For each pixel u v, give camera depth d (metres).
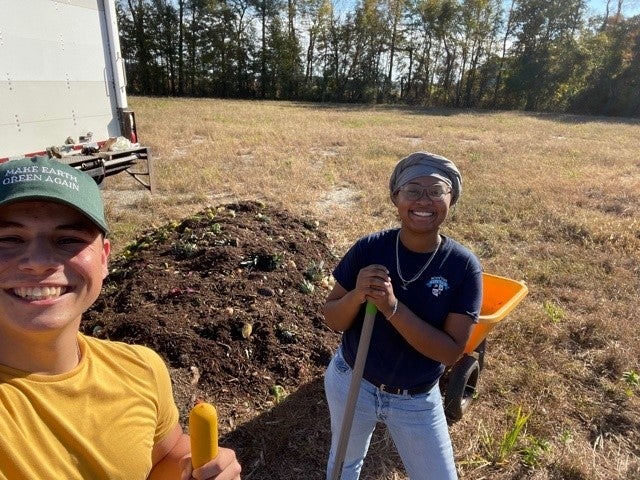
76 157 6.56
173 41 41.56
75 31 6.71
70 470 1.15
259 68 43.00
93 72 7.12
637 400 3.59
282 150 13.27
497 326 4.40
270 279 4.25
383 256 2.14
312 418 3.18
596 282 5.55
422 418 2.17
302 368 3.53
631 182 10.62
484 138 17.67
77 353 1.28
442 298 2.07
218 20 41.47
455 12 40.28
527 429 3.27
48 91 6.27
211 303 3.85
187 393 3.14
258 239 4.82
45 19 6.16
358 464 2.41
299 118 22.31
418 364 2.12
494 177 10.63
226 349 3.48
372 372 2.15
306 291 4.25
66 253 1.19
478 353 3.35
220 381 3.32
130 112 7.76
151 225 6.94
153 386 1.40
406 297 2.09
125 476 1.23
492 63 41.03
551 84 38.88
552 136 19.42
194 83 42.84
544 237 7.07
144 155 8.12
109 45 7.45
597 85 37.03
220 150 12.59
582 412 3.45
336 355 2.39
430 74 43.34
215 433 1.17
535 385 3.66
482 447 3.12
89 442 1.19
